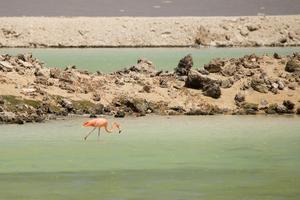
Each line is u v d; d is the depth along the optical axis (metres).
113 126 127.81
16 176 102.50
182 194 94.81
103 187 97.38
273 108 151.75
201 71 160.75
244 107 152.12
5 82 146.50
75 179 101.31
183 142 123.50
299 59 172.38
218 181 101.06
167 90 155.50
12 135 126.12
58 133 128.12
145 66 168.88
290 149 119.50
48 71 155.75
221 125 138.38
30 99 143.50
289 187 98.38
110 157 112.75
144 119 143.00
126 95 151.62
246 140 125.56
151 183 99.75
